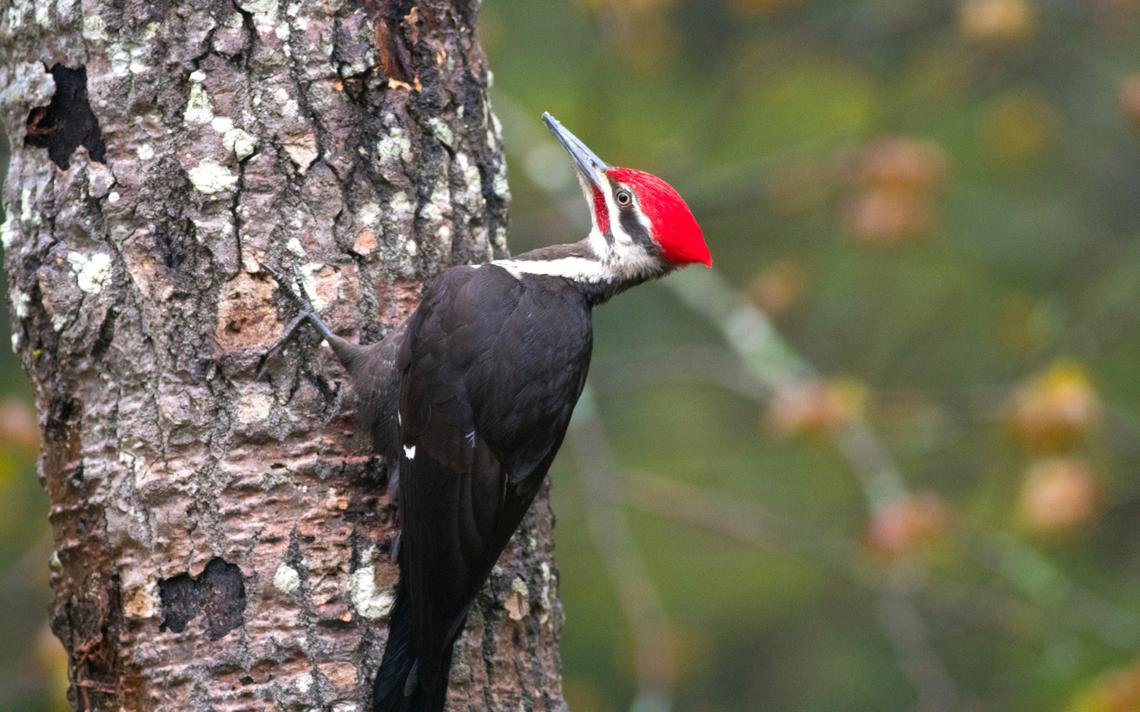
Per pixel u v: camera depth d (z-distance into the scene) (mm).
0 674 12578
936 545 12203
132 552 6832
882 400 13273
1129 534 15500
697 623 16109
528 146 14156
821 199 15039
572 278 8305
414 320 7199
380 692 6688
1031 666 14922
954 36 15734
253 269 7008
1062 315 14719
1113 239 16375
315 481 6969
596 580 16172
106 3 7012
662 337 15617
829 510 16109
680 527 16719
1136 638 12266
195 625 6746
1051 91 16734
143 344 6922
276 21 7121
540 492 7727
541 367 7340
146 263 6941
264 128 7086
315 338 7078
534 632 7531
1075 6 15344
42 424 7191
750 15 15898
